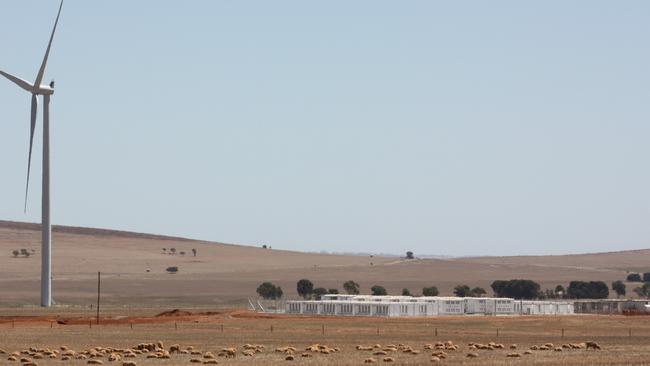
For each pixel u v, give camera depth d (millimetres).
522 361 124062
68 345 159250
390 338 185125
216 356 135750
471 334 199375
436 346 154500
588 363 120188
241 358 131750
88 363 122500
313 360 127000
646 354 137500
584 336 194125
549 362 122062
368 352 143250
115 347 154750
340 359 128750
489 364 119438
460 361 124750
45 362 124875
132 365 118500
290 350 145375
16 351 143000
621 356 133250
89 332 195375
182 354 138875
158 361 125688
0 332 193000
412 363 121562
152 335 187750
